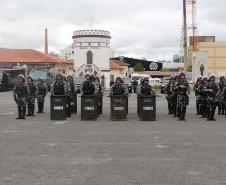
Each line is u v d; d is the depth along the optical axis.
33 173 8.95
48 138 13.98
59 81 20.56
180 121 19.62
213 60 111.81
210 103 19.98
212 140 13.59
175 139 13.77
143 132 15.55
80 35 85.00
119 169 9.33
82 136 14.46
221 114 23.16
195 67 51.03
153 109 19.78
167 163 9.96
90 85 20.19
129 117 21.44
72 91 23.34
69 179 8.44
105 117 21.45
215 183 8.13
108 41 86.12
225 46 111.44
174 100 21.92
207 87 20.20
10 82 58.84
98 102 21.67
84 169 9.32
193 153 11.27
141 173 8.95
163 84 51.66
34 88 22.14
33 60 90.12
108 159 10.43
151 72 118.06
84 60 85.31
